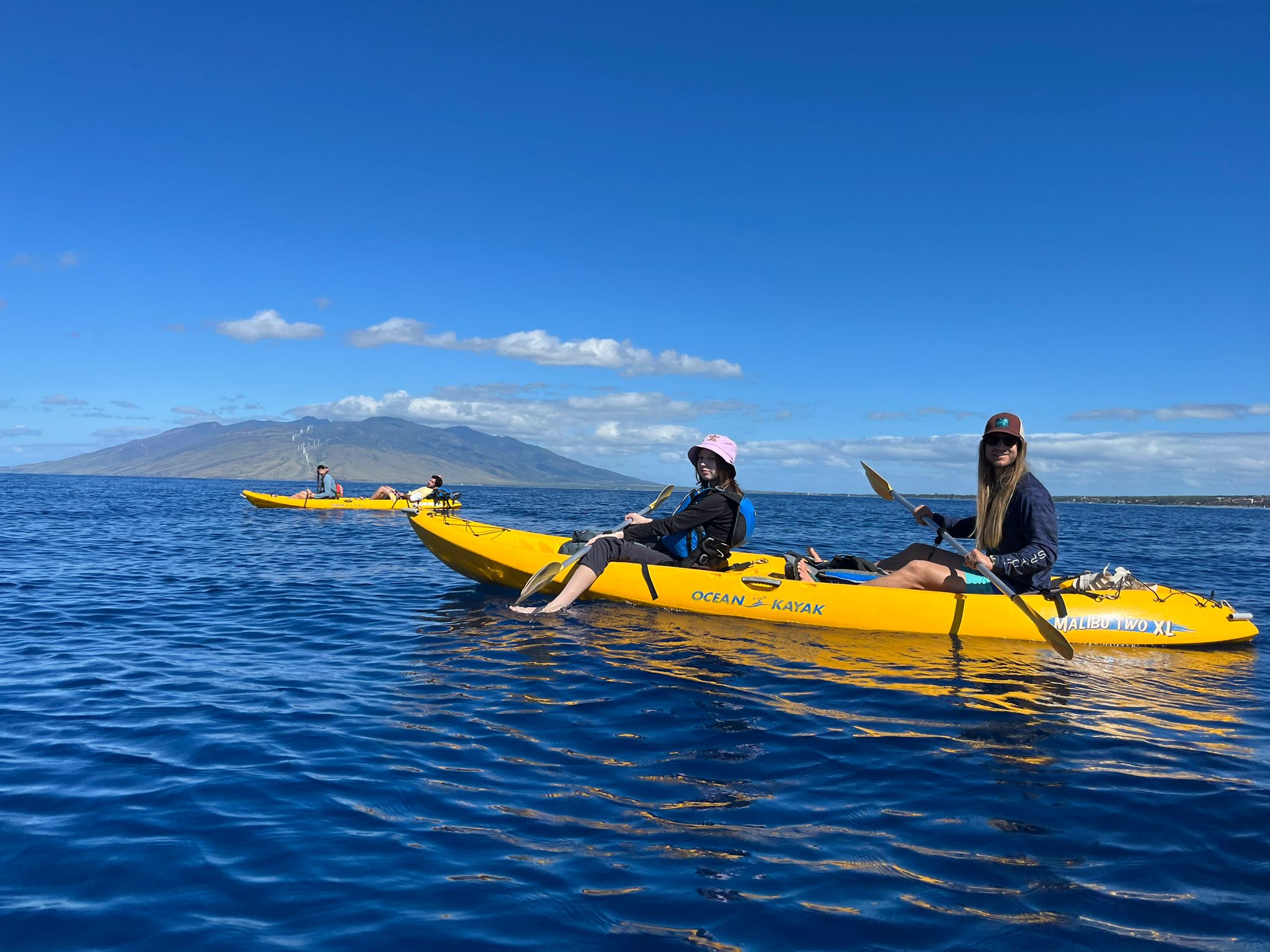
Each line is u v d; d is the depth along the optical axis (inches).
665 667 195.9
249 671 193.5
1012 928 84.0
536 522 937.5
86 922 83.5
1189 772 131.9
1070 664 211.0
